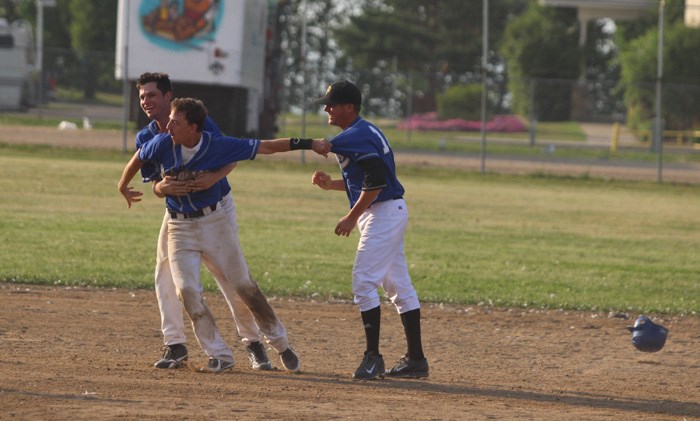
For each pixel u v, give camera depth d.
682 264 41.50
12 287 30.47
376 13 187.25
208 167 19.31
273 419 16.41
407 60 187.12
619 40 158.88
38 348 22.48
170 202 19.80
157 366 20.77
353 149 19.75
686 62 130.50
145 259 36.53
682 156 101.19
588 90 151.75
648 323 20.72
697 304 32.62
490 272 37.38
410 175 76.19
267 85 91.56
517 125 127.19
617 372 22.89
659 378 22.38
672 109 128.62
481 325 28.12
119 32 81.56
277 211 52.66
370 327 20.62
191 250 20.05
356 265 20.48
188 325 26.33
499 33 197.25
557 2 154.75
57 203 51.03
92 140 83.81
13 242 38.69
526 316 29.69
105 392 18.05
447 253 41.66
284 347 20.98
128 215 48.19
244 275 20.34
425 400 18.77
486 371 22.58
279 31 95.75
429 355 24.17
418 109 136.75
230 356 20.62
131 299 29.61
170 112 19.81
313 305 30.03
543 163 90.19
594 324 28.78
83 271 33.41
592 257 42.44
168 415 16.34
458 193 66.31
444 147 98.31
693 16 143.50
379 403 18.22
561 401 19.36
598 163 93.12
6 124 94.19
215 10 79.75
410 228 48.94
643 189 75.06
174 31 80.19
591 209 61.12
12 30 104.19
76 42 169.00
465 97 130.25
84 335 24.34
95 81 124.62
